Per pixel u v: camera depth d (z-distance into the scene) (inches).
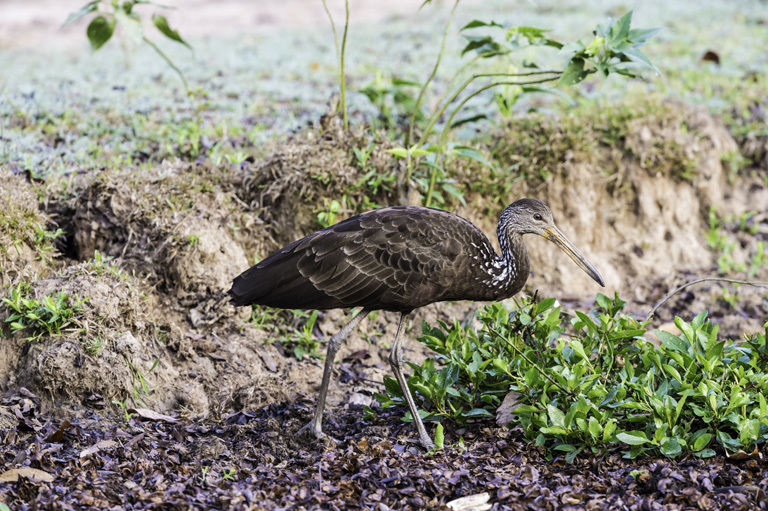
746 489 308.0
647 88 704.4
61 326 382.0
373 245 360.8
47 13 1191.6
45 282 401.1
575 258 389.1
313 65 806.5
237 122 617.6
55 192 480.1
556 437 346.9
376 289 362.6
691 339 363.3
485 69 768.3
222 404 399.5
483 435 365.1
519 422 364.5
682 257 575.8
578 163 561.0
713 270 564.7
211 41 963.3
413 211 371.9
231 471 327.3
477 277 372.8
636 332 368.8
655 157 577.3
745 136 631.2
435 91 709.3
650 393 342.0
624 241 573.0
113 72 772.0
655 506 297.4
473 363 376.5
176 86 721.6
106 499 303.7
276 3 1244.5
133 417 373.7
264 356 436.8
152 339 414.6
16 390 375.9
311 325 451.8
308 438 367.6
